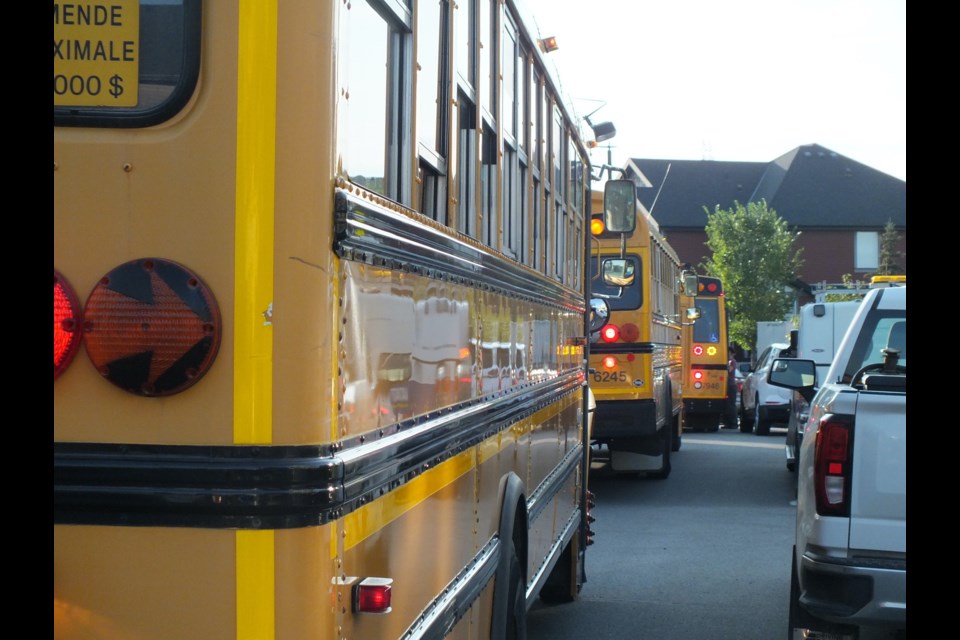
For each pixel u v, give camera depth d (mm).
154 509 2248
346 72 2430
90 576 2277
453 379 3559
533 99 5559
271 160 2283
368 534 2604
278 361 2266
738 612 7547
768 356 24812
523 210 5254
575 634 6941
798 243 76500
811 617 5113
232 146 2291
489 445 4219
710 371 24938
